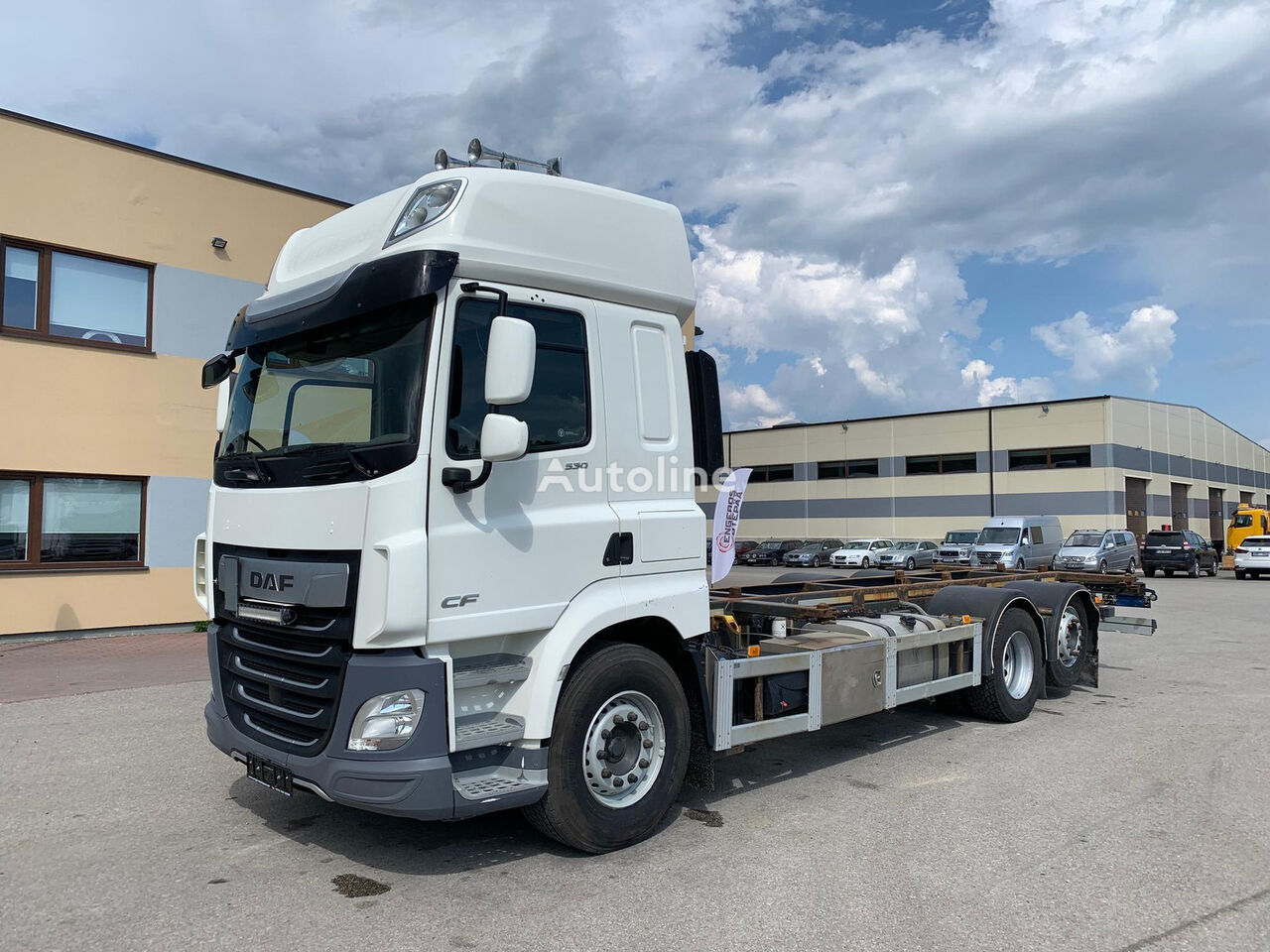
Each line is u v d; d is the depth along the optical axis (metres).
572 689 4.19
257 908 3.79
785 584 7.73
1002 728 7.25
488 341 3.91
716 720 4.82
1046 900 3.88
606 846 4.33
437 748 3.69
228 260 13.70
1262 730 7.16
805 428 47.88
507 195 4.15
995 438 41.09
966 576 9.29
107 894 3.93
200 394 13.37
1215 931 3.60
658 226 4.84
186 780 5.66
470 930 3.58
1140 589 9.49
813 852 4.46
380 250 4.12
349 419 3.99
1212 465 48.31
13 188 11.64
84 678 9.27
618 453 4.48
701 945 3.46
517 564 3.98
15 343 11.66
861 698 5.81
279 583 3.97
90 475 12.36
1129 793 5.45
